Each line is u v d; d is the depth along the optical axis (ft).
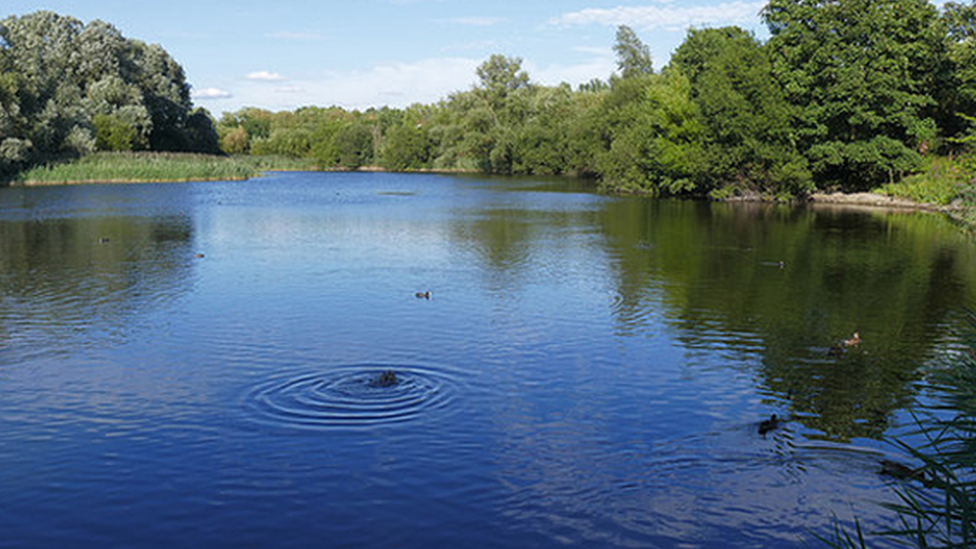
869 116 203.92
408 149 480.23
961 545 17.47
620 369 56.90
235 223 153.79
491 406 48.91
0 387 52.42
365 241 127.13
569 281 91.45
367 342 63.46
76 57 338.75
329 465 40.19
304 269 98.84
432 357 59.47
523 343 63.72
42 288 85.20
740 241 128.77
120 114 328.49
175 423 45.83
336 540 33.09
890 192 213.05
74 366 56.95
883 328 69.26
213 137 433.07
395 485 38.04
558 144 402.31
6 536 33.47
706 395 51.29
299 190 270.26
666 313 74.84
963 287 88.63
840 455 41.39
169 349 61.26
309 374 54.95
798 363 58.54
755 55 220.02
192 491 37.47
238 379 53.83
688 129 227.20
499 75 463.42
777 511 35.40
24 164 272.92
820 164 215.92
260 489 37.63
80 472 39.55
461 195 247.50
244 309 75.31
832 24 209.36
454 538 33.24
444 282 90.27
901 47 200.03
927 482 18.89
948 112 226.38
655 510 35.58
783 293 85.05
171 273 95.25
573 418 47.01
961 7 219.82
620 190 267.80
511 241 127.85
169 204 199.11
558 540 33.04
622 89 332.19
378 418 46.65
